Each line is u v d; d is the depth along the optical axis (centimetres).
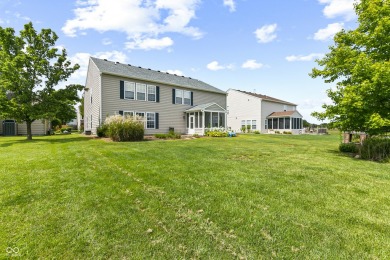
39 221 263
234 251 209
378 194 367
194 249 212
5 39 1320
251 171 508
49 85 1433
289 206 311
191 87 2020
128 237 231
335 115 822
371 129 772
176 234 238
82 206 304
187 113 2012
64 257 200
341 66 839
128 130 1216
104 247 214
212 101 2258
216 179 435
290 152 860
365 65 717
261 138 1669
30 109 1318
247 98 2920
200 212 289
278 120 2848
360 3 830
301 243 222
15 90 1334
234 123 3080
